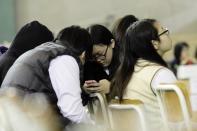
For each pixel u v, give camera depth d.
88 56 5.84
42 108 4.87
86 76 6.16
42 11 20.00
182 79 6.03
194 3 18.53
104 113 5.55
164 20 18.88
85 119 5.23
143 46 5.43
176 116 4.95
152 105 5.32
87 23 19.72
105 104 5.59
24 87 5.01
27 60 5.14
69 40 5.34
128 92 5.48
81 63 5.39
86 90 5.80
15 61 5.43
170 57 14.84
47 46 5.28
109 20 19.31
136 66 5.51
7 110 4.44
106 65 6.38
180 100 4.76
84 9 19.72
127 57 5.56
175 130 4.96
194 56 15.73
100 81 5.87
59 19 19.97
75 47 5.32
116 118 5.32
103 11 19.55
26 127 4.56
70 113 5.05
